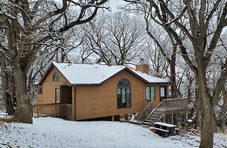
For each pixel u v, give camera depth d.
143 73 24.05
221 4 11.18
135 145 11.03
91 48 32.09
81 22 11.55
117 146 10.07
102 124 16.11
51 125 13.08
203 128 10.54
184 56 11.23
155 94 22.14
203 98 10.48
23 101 11.38
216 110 29.56
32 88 29.41
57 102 18.58
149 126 17.30
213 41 10.53
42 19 10.15
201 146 10.57
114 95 18.67
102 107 17.80
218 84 10.31
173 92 22.81
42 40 10.82
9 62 11.13
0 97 23.41
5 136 7.74
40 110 17.11
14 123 10.43
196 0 10.70
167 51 25.30
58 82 18.25
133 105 20.11
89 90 17.12
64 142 9.19
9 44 11.84
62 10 10.90
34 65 27.28
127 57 34.19
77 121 16.34
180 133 17.53
